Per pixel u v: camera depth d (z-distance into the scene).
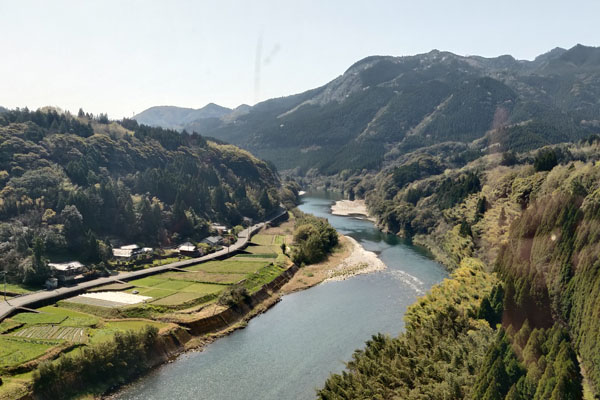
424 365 60.03
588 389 50.41
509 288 71.31
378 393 56.34
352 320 94.75
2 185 134.50
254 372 73.25
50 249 118.38
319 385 69.19
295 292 116.00
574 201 81.19
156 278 115.69
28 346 71.62
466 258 117.94
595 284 59.91
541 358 50.44
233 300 98.50
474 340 62.59
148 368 73.81
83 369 66.75
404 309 100.88
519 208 126.56
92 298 96.94
